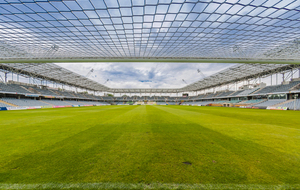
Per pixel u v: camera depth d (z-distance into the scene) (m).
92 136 5.75
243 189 2.32
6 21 13.31
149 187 2.37
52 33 15.84
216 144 4.67
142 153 3.87
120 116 13.05
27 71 35.03
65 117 12.52
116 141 5.04
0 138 5.52
